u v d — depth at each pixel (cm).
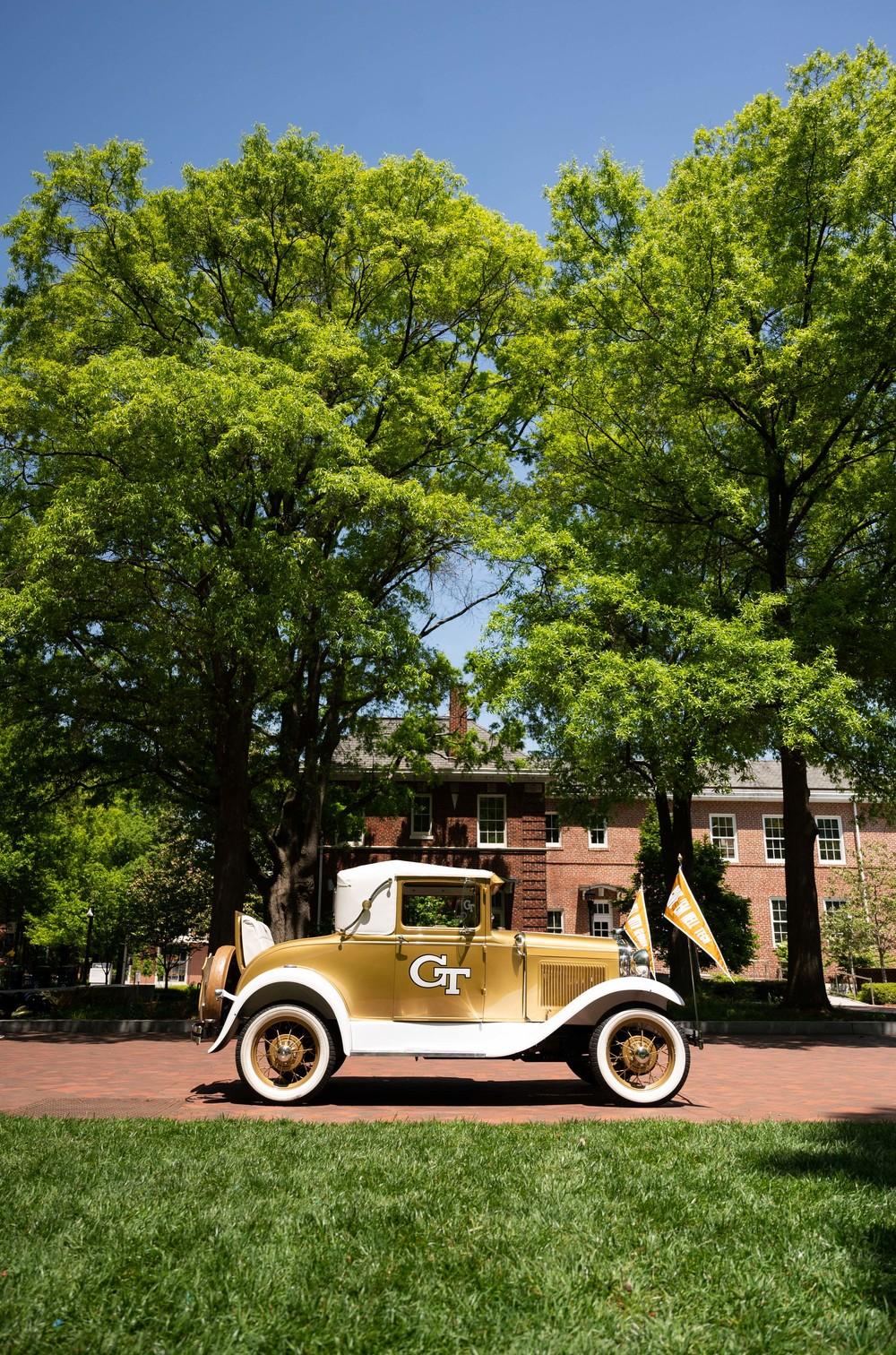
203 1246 394
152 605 1736
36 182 1955
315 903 2764
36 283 1980
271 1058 891
